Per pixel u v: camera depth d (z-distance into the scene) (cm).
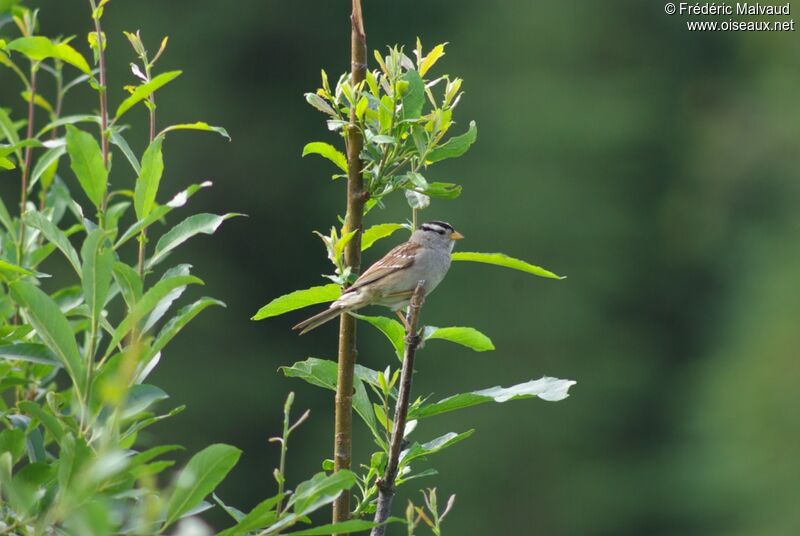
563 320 1888
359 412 460
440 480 1797
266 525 374
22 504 350
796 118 2166
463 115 1967
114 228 445
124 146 456
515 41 2048
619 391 1891
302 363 450
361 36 450
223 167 1916
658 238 2056
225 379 1798
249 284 1895
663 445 1900
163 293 372
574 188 1944
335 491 369
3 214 506
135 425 392
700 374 1941
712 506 1814
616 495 1841
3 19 580
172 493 340
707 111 2194
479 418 1834
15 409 464
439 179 1914
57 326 367
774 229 2103
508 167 1931
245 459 1769
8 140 589
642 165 2048
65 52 474
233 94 1947
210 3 1928
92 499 341
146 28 1855
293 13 1958
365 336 1819
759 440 1836
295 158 1950
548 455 1842
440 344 1842
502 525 1811
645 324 1994
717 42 2252
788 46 2239
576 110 1983
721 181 2141
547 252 1914
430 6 2045
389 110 436
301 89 1972
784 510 1772
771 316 1964
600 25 2108
